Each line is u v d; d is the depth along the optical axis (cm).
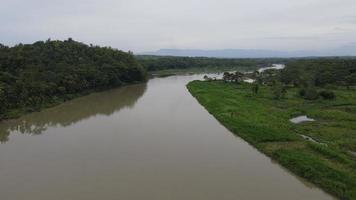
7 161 2842
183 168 2670
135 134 3662
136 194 2214
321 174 2427
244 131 3650
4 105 4603
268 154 2991
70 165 2741
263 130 3653
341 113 4691
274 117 4422
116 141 3394
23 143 3375
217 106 5184
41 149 3164
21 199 2152
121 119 4441
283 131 3659
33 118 4575
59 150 3127
